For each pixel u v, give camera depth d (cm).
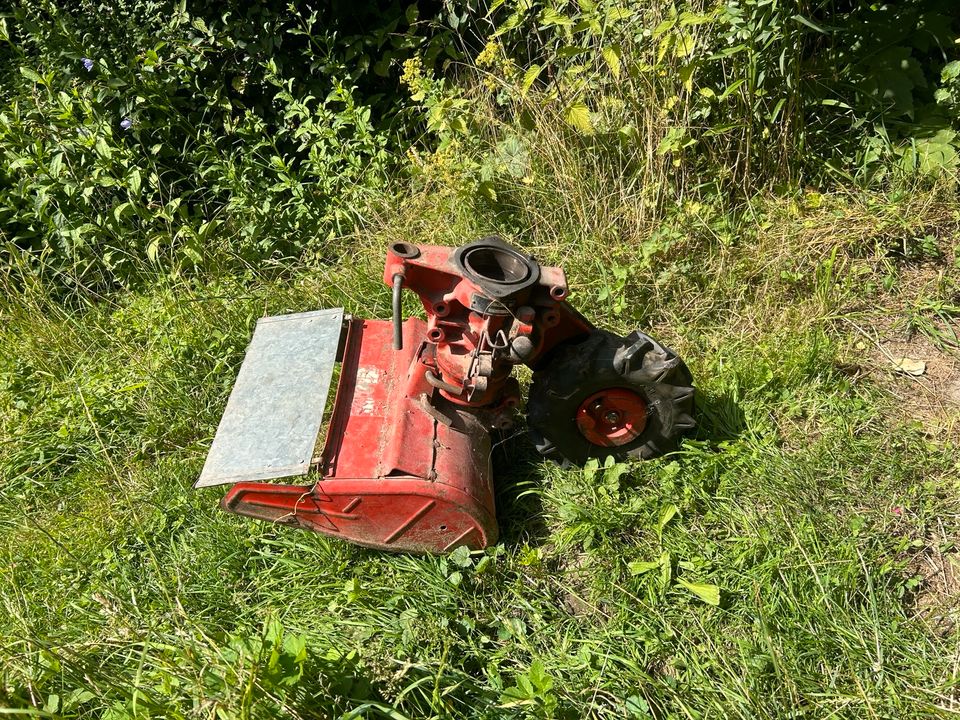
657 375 305
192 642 252
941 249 412
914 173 429
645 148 432
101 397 403
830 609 269
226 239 495
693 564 289
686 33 400
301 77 554
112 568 318
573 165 444
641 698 252
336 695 242
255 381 305
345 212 486
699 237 422
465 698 258
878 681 251
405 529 289
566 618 283
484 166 457
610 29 427
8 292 461
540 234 455
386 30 525
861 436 336
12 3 512
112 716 242
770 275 402
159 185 483
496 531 293
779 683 253
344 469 282
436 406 299
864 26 448
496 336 278
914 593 282
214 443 283
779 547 289
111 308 479
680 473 324
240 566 315
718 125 425
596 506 312
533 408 318
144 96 490
